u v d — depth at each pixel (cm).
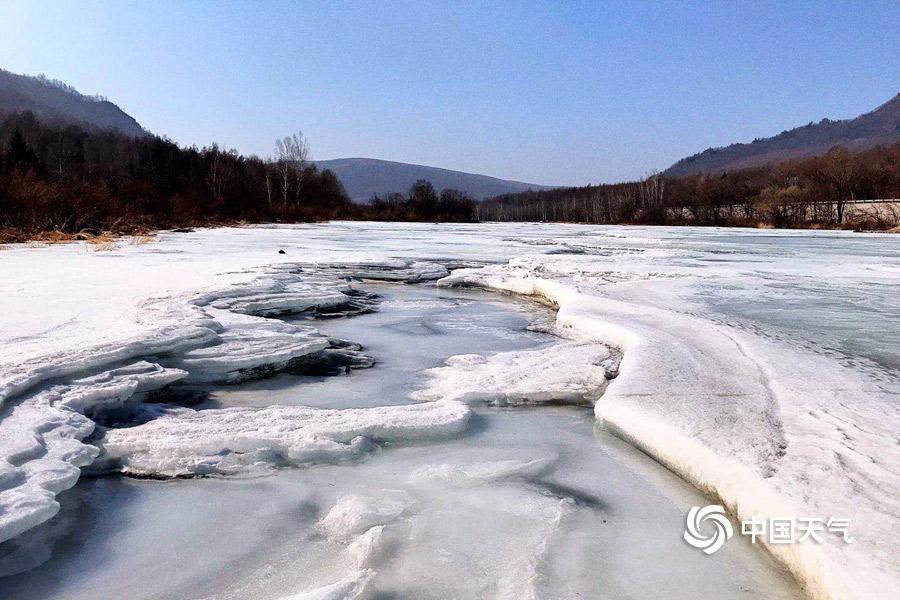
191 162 7062
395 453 599
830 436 525
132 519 477
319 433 595
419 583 391
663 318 1057
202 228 4116
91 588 394
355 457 582
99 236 2717
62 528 463
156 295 1150
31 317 955
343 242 3089
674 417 587
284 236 3484
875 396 636
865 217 4938
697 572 405
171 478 538
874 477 448
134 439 577
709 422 571
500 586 389
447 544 436
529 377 804
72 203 2961
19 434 526
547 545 435
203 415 657
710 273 1723
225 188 6266
